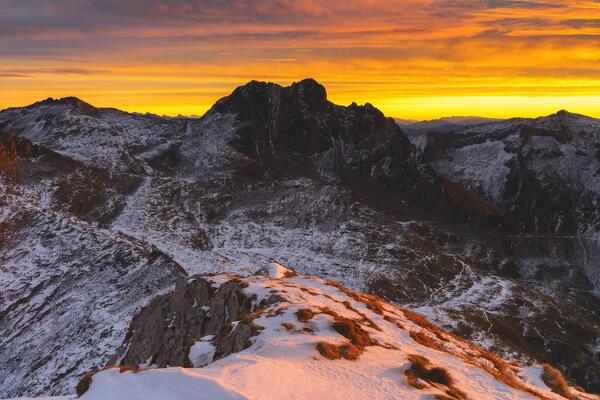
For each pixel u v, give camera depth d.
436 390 19.84
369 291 188.62
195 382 16.12
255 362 20.30
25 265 167.50
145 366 49.88
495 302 194.00
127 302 131.12
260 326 27.92
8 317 136.50
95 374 17.70
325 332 27.33
